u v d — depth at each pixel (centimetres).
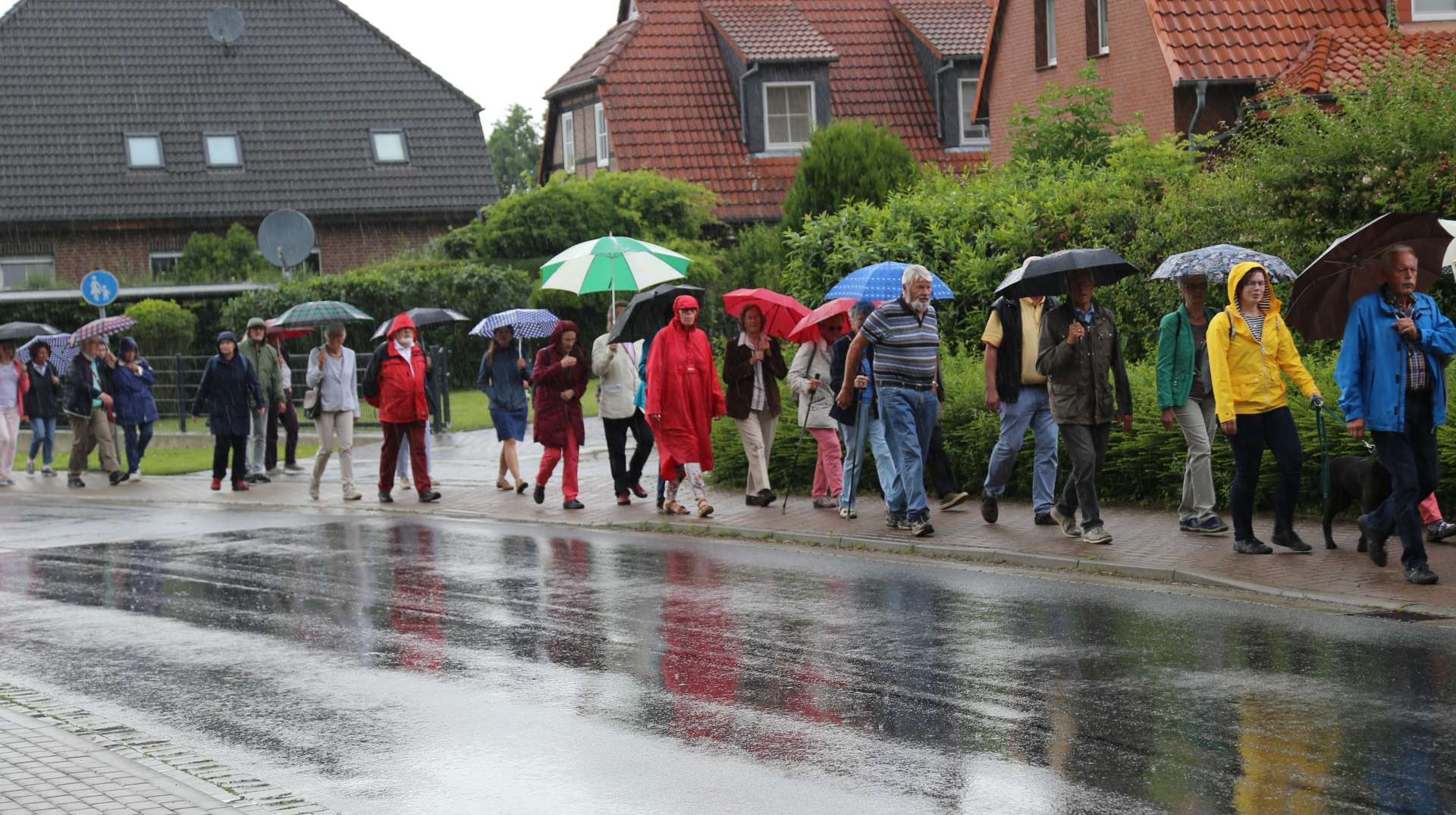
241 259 4591
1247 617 1082
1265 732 794
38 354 2584
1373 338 1159
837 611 1152
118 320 2406
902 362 1462
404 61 5169
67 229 4666
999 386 1500
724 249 4372
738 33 4584
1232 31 3062
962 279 2150
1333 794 694
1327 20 3078
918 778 740
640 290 2033
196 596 1307
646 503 1822
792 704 884
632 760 787
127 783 749
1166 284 1933
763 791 730
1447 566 1221
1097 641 1019
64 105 4825
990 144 4309
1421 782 706
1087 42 3394
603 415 1812
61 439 3350
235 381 2172
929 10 4766
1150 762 750
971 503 1697
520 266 4172
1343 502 1290
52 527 1830
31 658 1075
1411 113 1838
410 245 4956
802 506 1738
